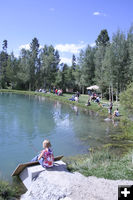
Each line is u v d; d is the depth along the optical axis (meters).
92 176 6.67
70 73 76.62
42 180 6.23
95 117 21.91
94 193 5.44
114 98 46.12
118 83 33.75
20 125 16.97
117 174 6.80
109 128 16.77
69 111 25.62
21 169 7.23
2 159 9.74
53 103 33.59
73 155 10.39
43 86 72.06
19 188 6.68
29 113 22.89
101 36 62.34
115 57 32.72
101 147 11.82
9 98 38.84
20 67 67.69
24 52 72.50
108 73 33.56
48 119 20.02
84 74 53.81
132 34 32.75
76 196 5.26
